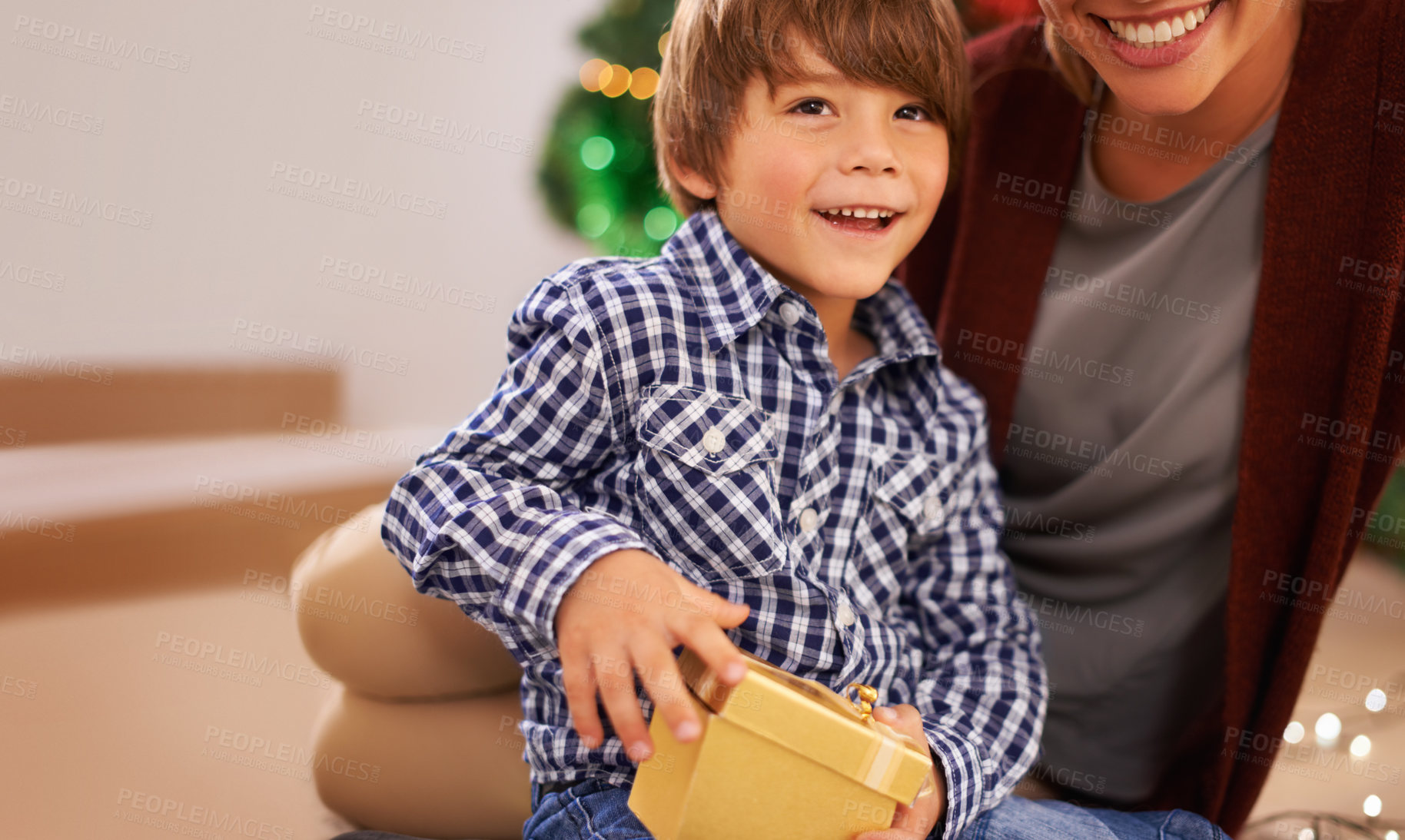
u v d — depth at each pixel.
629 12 1.90
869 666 0.76
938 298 1.06
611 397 0.72
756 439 0.74
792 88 0.73
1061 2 0.75
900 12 0.74
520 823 0.87
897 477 0.81
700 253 0.79
